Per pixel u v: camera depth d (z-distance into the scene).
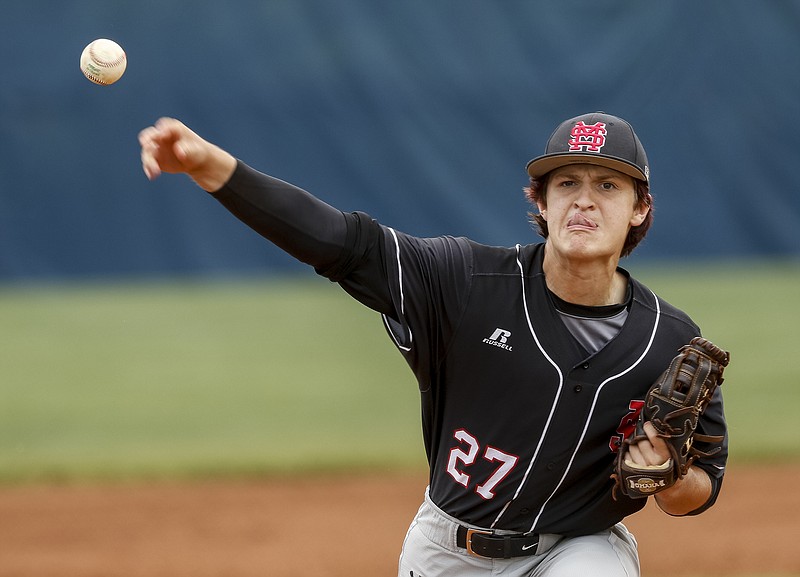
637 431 11.73
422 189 60.41
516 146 60.50
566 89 60.78
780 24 61.62
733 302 53.16
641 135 61.47
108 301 56.62
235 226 60.53
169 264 60.09
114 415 37.00
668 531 25.97
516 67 60.56
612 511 12.57
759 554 24.02
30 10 58.19
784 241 62.00
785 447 32.28
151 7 58.97
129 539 25.41
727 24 61.41
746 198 62.06
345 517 27.09
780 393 38.28
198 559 23.97
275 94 60.00
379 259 11.81
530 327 11.95
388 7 60.09
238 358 45.28
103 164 59.06
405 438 34.06
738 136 61.88
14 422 36.19
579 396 11.91
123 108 59.06
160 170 11.16
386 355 45.91
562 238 11.72
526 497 12.27
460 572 12.80
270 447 32.97
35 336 49.31
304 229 11.36
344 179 60.41
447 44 60.28
